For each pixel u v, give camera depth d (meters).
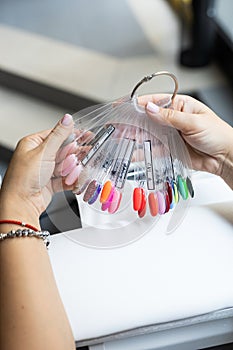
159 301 0.58
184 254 0.62
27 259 0.52
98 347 0.59
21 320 0.48
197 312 0.58
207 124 0.65
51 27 2.23
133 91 0.63
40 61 1.97
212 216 0.67
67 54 2.01
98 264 0.62
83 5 2.42
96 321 0.57
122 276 0.60
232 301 0.59
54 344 0.48
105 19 2.29
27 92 1.92
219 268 0.61
